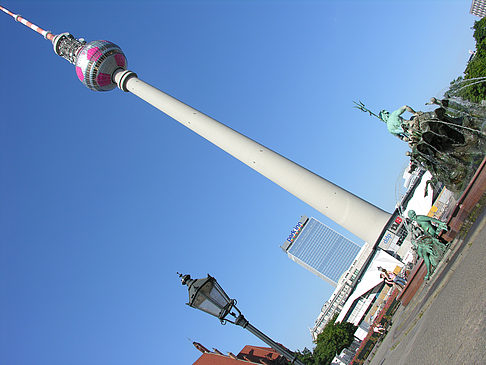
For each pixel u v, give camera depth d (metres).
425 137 22.64
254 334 10.45
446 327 8.98
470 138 21.64
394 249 63.09
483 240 11.85
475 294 8.42
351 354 89.81
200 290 10.52
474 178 17.09
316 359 103.56
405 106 23.98
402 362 10.88
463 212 17.97
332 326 103.94
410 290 24.05
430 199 44.81
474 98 63.38
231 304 10.53
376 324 41.66
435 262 20.09
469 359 6.48
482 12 140.50
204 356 70.12
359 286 87.50
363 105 26.66
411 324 15.95
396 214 43.66
